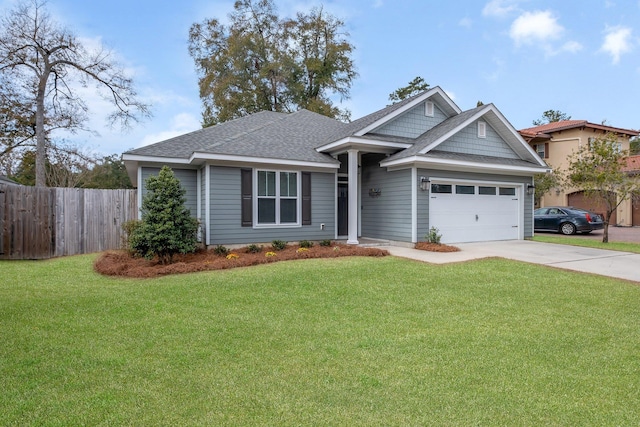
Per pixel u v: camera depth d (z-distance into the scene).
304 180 12.38
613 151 13.55
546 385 3.40
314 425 2.76
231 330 4.77
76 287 6.98
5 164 23.14
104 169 29.62
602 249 11.99
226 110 28.72
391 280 7.37
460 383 3.42
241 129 14.53
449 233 12.97
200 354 4.03
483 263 9.14
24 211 11.15
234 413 2.91
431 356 4.01
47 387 3.31
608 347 4.30
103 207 12.30
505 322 5.12
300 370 3.66
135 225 9.50
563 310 5.66
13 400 3.08
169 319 5.16
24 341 4.36
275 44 31.02
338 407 3.00
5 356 3.96
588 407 3.04
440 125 14.07
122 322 5.04
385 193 13.30
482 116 13.91
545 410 2.99
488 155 14.16
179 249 9.20
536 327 4.93
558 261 9.69
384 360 3.90
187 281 7.31
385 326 4.94
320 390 3.28
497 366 3.78
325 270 8.14
